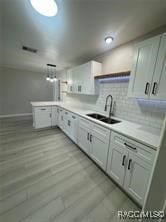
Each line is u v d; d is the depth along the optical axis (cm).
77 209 125
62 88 489
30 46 240
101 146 181
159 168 94
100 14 134
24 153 229
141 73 146
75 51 256
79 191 148
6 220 111
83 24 155
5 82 477
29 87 541
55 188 151
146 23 146
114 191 151
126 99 203
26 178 165
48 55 296
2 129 353
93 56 278
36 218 114
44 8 129
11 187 149
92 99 293
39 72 557
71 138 289
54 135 325
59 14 137
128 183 138
